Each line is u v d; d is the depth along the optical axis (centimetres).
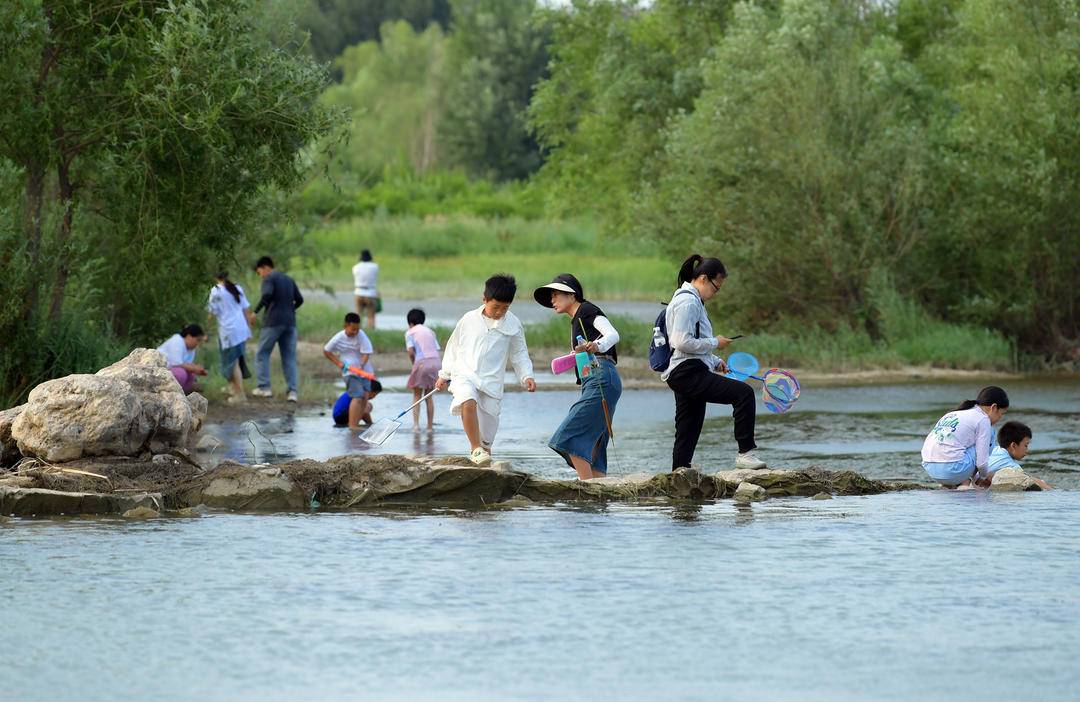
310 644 1591
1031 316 6594
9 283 3806
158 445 2925
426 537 2255
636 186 9700
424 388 4066
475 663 1513
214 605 1777
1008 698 1394
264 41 4194
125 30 3981
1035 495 2761
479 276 13838
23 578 1934
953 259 6806
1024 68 6619
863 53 7406
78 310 4119
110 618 1712
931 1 8706
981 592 1853
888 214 6775
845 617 1717
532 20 10144
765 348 6444
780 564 2034
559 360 2786
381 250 16312
